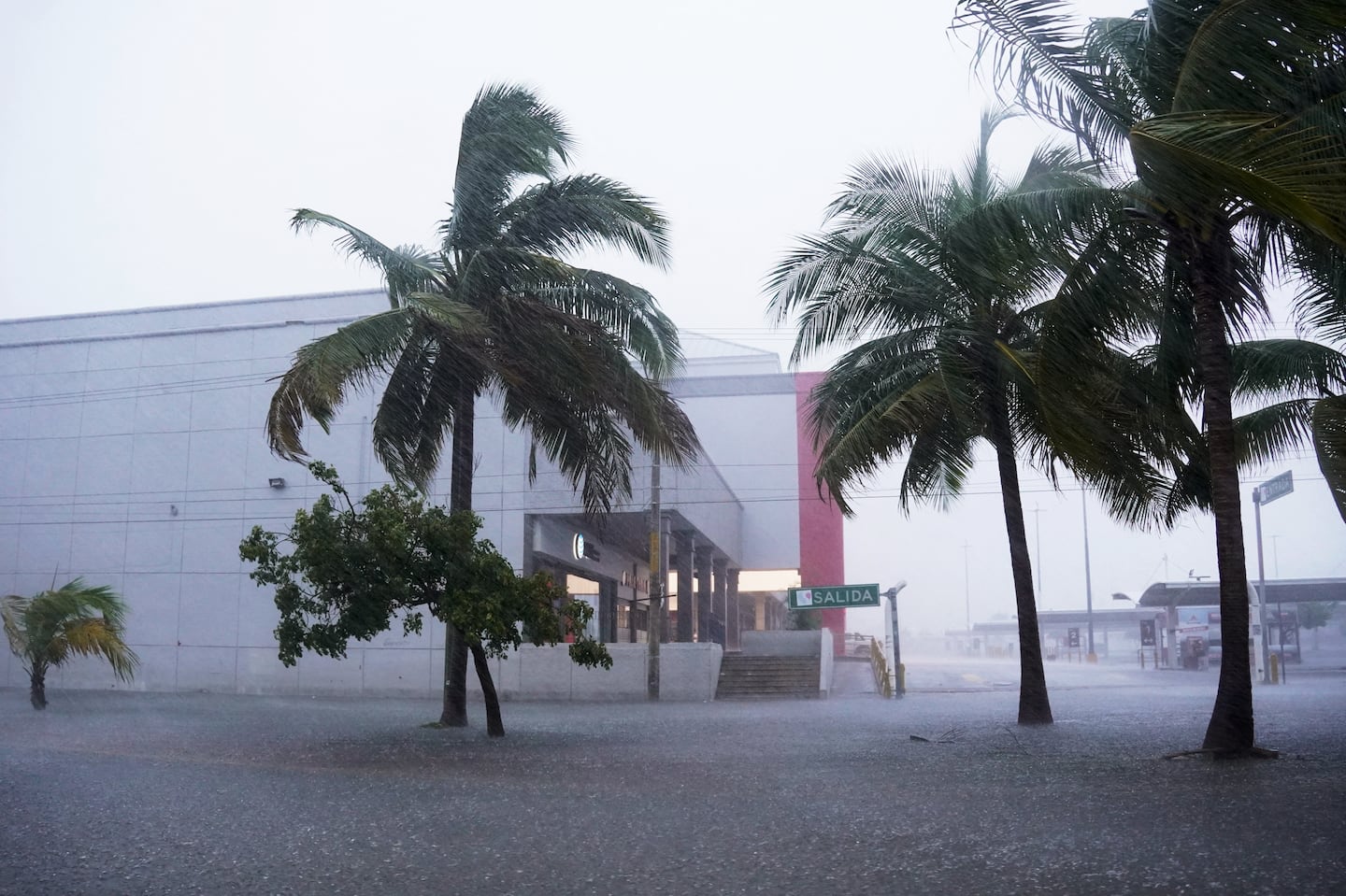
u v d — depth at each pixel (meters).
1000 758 12.60
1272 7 8.23
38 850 7.26
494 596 15.22
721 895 5.77
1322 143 7.48
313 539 15.30
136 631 31.73
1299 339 16.34
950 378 16.69
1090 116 11.40
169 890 6.09
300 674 30.59
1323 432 14.29
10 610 23.03
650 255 18.53
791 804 8.88
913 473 20.30
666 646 29.61
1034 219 12.73
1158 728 17.20
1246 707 12.15
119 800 9.59
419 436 19.08
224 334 32.69
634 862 6.64
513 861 6.73
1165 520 18.91
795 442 45.75
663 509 31.47
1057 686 36.47
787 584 51.25
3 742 15.88
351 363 16.55
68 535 32.59
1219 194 8.10
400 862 6.74
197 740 16.22
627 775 11.26
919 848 6.86
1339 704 24.02
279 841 7.52
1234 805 8.19
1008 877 5.97
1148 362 16.81
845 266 17.19
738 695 30.61
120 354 33.19
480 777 11.20
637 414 18.38
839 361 19.55
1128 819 7.68
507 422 19.94
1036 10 10.45
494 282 18.12
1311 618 80.12
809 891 5.80
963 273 15.62
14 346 33.59
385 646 30.28
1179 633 53.56
